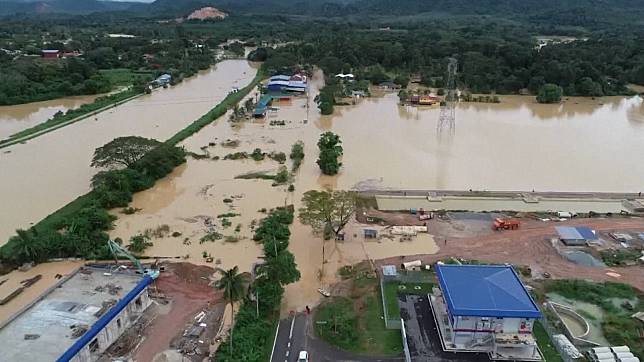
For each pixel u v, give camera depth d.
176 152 111.69
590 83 194.62
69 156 116.69
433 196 98.06
